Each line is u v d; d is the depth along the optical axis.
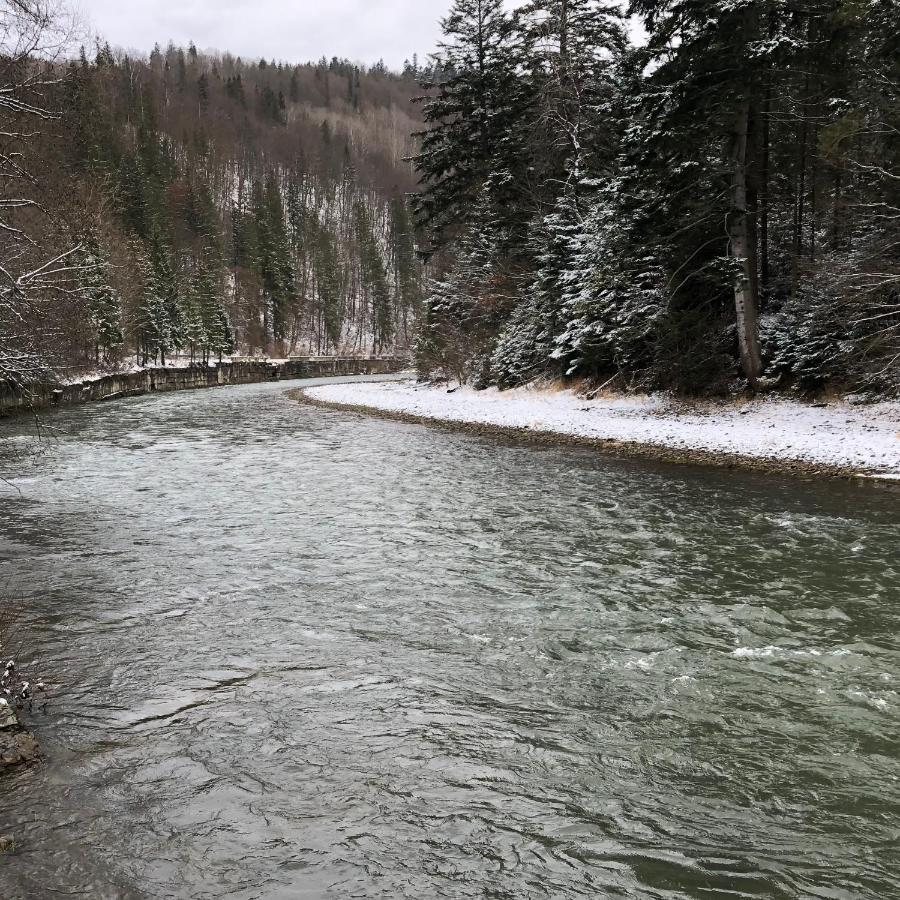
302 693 6.33
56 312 11.02
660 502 14.17
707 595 8.89
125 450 21.52
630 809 4.77
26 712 5.94
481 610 8.41
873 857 4.32
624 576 9.66
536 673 6.77
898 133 19.67
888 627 7.83
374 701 6.19
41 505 13.98
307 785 4.98
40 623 7.92
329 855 4.29
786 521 12.52
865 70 20.69
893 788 4.98
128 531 12.00
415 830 4.52
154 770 5.12
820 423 20.50
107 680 6.55
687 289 25.53
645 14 22.80
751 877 4.14
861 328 20.91
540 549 10.98
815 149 23.55
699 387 25.20
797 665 6.91
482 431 25.45
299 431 26.30
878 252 20.05
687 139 21.67
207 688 6.41
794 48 19.67
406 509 13.73
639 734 5.68
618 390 27.88
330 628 7.85
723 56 20.97
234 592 9.00
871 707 6.09
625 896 3.98
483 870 4.18
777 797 4.89
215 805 4.74
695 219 23.12
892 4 18.48
